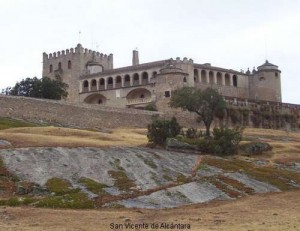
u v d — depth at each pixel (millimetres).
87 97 136000
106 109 94312
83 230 29156
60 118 86750
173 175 49062
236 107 116750
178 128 67000
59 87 118062
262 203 42875
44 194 39938
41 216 33594
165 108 113250
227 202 43000
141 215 35469
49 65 149375
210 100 77812
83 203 38125
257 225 31719
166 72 114875
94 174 45375
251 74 143000
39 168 44375
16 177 42000
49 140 56000
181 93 79625
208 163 56094
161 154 56562
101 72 137750
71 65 144875
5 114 79812
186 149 62406
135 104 121750
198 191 45094
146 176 47156
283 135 106125
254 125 119750
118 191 42188
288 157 68062
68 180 42969
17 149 48000
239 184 49562
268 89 140250
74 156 48844
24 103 82750
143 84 124125
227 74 137625
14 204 37000
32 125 77938
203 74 131625
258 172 55531
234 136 67438
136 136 77125
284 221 33531
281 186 51688
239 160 61156
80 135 68062
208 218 34656
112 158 50500
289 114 128250
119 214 35531
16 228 29328
